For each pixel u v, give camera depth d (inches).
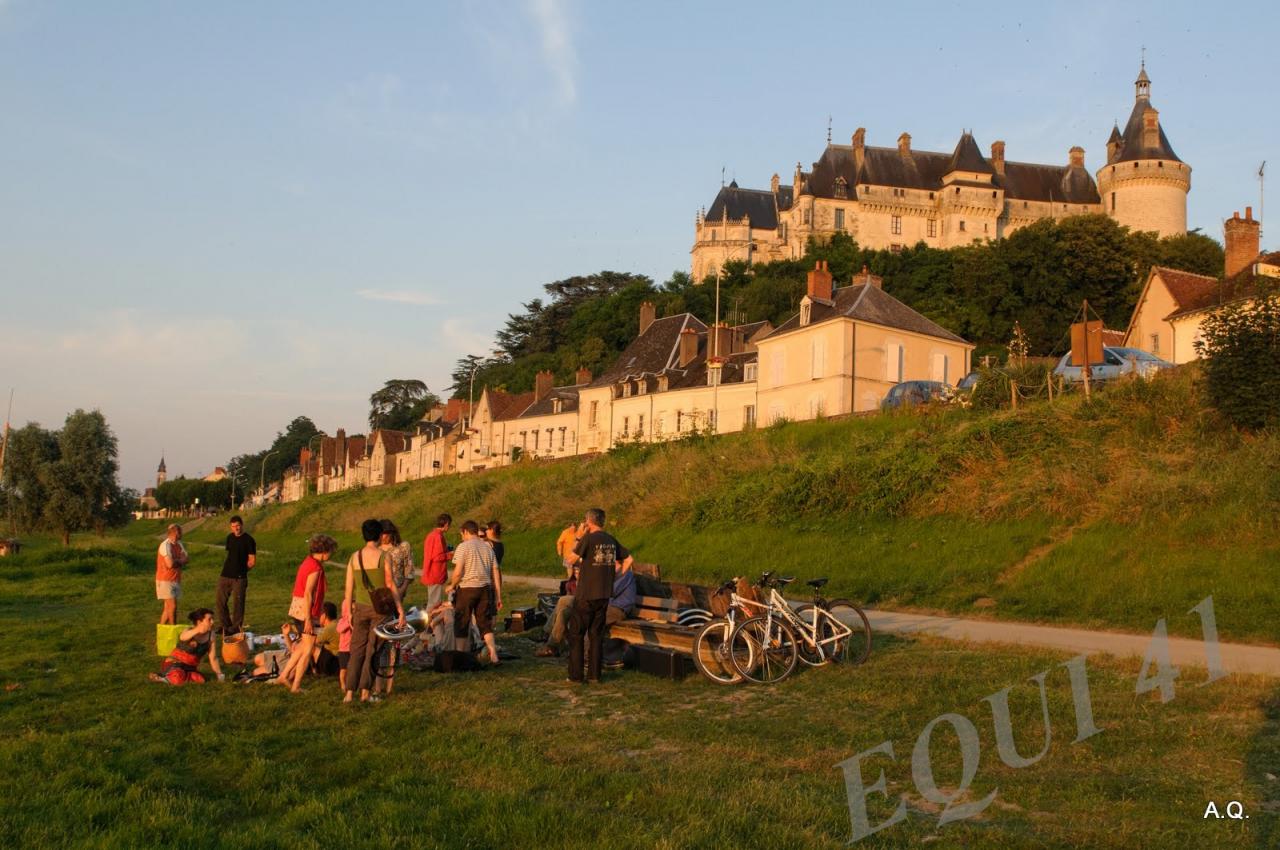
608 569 394.9
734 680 377.1
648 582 498.0
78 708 343.0
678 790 240.7
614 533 1045.2
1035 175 4141.2
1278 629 454.3
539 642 509.4
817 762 268.5
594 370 3405.5
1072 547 613.3
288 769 264.5
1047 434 789.9
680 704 348.2
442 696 362.6
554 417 2471.7
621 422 2170.3
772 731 301.6
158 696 364.2
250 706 347.6
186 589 866.8
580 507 1197.1
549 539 1127.0
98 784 249.0
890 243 4020.7
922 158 4160.9
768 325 2108.8
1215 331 729.6
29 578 1012.5
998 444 802.2
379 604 356.5
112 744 291.4
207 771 268.4
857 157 4111.7
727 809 225.5
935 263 3366.1
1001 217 4010.8
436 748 284.2
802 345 1744.6
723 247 4259.4
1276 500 560.7
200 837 208.5
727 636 378.0
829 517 829.2
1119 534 607.8
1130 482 641.6
